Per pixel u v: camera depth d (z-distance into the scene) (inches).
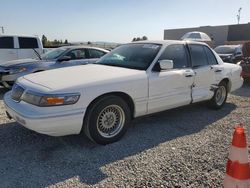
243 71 406.6
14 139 166.9
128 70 177.2
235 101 291.3
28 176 125.6
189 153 153.3
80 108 146.8
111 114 163.5
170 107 196.4
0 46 430.9
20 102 152.4
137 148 159.0
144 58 189.8
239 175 100.2
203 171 133.3
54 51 369.1
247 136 182.1
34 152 150.3
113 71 173.9
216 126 203.0
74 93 144.8
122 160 143.2
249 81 420.8
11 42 438.9
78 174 128.3
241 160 100.3
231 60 638.5
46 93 140.6
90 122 153.7
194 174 130.3
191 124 206.4
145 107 177.9
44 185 118.7
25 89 151.9
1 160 140.1
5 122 196.9
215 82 235.0
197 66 217.8
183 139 175.0
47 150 153.0
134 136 177.9
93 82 153.8
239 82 270.8
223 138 178.1
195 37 908.6
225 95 256.8
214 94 239.5
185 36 940.6
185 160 144.6
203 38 913.5
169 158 146.5
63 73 171.5
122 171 131.9
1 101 271.4
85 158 144.6
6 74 310.8
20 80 169.9
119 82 162.2
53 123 140.1
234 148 101.9
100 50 372.5
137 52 199.5
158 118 218.8
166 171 132.3
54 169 132.3
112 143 164.7
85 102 148.2
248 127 201.6
